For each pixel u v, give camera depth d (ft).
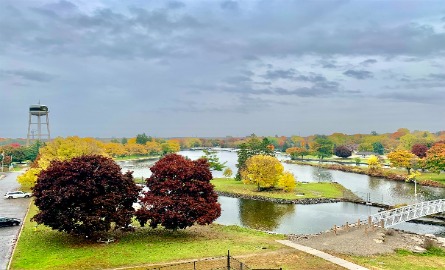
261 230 173.99
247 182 301.22
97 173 120.57
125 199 126.82
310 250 115.44
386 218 162.40
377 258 111.04
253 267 95.86
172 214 126.31
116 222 118.93
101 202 117.19
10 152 464.24
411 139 588.50
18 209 175.83
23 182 224.33
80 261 98.27
